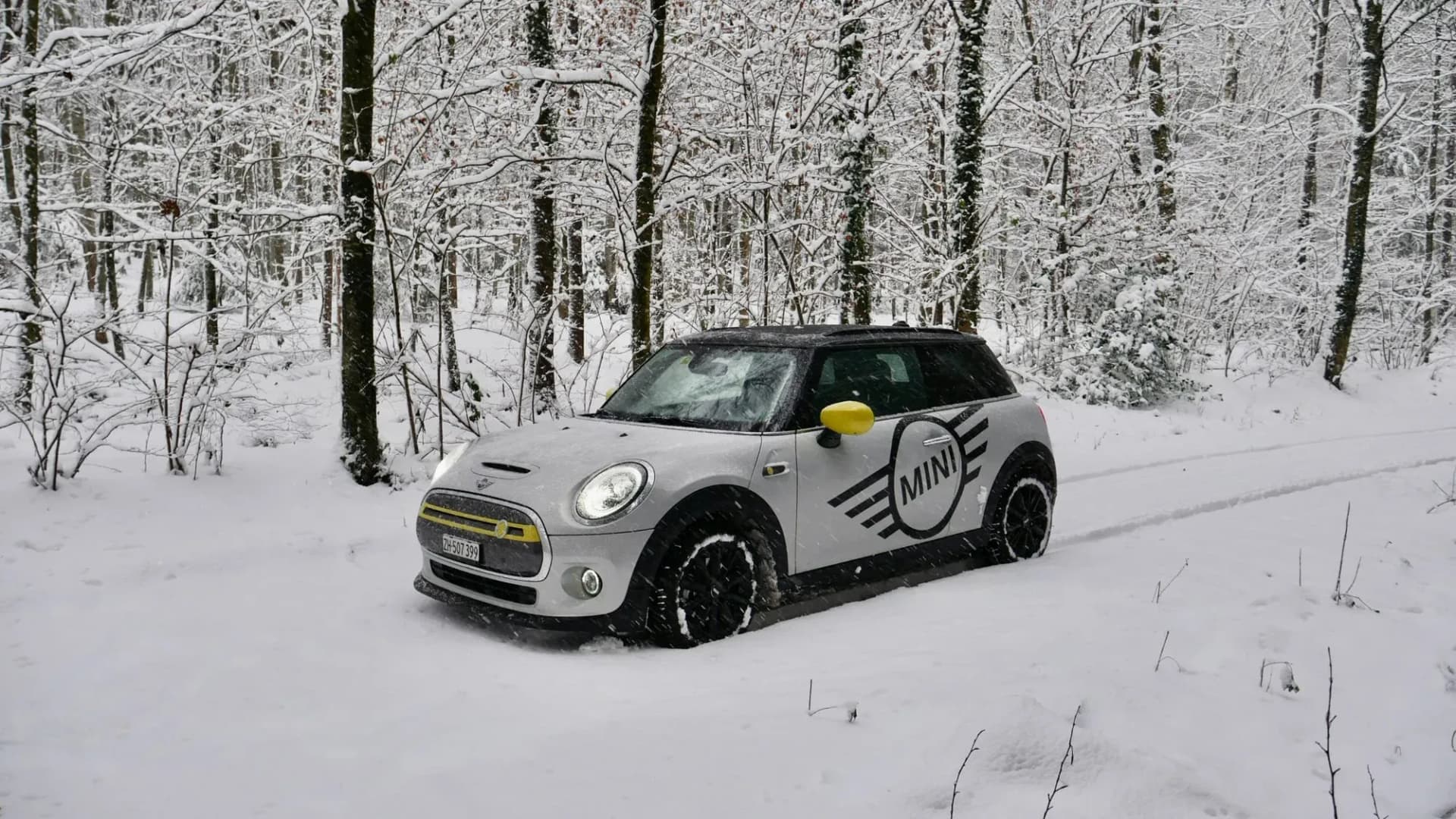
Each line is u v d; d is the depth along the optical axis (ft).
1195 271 61.87
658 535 13.84
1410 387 61.52
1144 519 25.09
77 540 18.04
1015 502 20.13
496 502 14.37
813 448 15.90
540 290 34.60
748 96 36.19
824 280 38.29
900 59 37.35
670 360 18.33
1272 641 14.71
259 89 41.29
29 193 32.89
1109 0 52.06
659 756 10.05
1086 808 9.28
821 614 16.01
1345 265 59.88
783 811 9.02
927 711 11.25
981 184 46.57
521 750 10.25
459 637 14.53
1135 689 12.35
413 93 27.94
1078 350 51.98
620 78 29.73
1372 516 25.61
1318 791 10.20
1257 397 55.21
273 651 13.66
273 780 9.65
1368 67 59.47
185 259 38.99
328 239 29.32
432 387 25.57
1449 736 11.69
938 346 19.48
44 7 42.88
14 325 20.59
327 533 20.01
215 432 25.76
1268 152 76.13
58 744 10.53
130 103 36.81
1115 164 52.54
